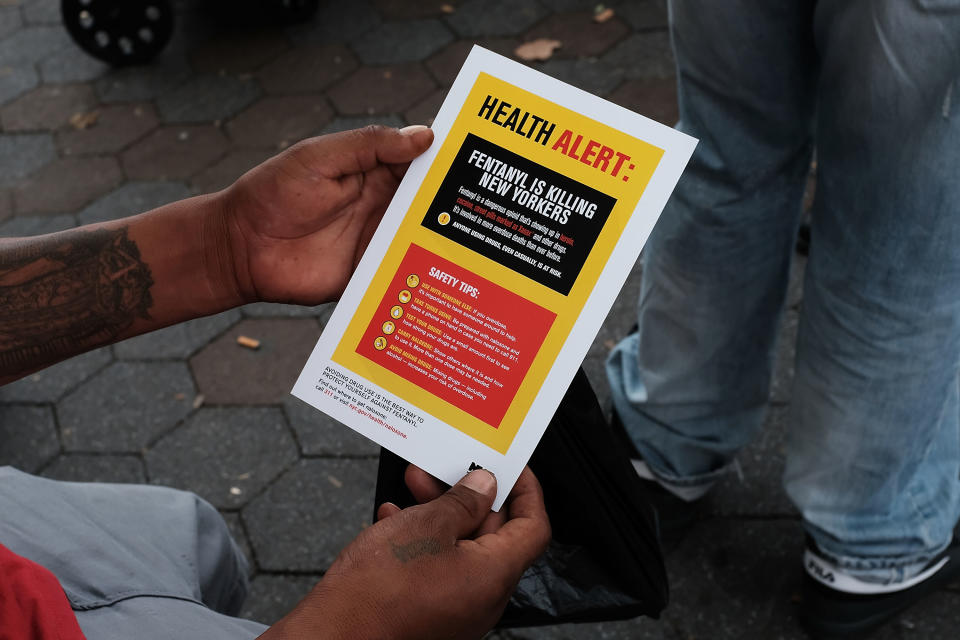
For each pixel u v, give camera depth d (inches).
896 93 41.0
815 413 55.4
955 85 39.3
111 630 33.5
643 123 36.2
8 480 39.3
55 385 86.9
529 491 37.5
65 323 40.9
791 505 72.2
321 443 80.0
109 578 35.8
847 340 50.6
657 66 108.6
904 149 42.3
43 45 127.0
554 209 36.9
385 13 122.8
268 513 75.7
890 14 39.3
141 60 120.5
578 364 36.1
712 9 46.1
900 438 53.0
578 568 42.6
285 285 41.6
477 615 33.2
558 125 37.0
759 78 48.3
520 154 37.3
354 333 38.3
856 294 48.6
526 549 35.1
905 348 49.0
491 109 37.8
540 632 66.7
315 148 38.6
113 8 115.0
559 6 118.6
